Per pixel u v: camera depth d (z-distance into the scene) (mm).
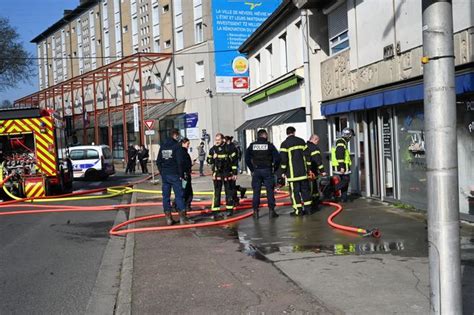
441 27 3412
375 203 12023
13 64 51781
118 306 5441
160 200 16031
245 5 29938
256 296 5449
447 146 3445
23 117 17016
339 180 12477
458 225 3523
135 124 29469
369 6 11867
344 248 7523
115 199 17422
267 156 10859
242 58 28312
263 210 12250
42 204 16062
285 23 18641
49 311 5570
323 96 15477
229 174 11258
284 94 19078
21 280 6855
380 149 12172
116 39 50094
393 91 10672
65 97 61562
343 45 14539
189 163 12406
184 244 8547
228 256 7438
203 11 36531
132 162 32625
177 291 5789
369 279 5840
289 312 4910
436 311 3553
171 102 40094
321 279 5941
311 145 11672
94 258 8180
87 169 26453
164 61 41125
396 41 10625
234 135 36531
